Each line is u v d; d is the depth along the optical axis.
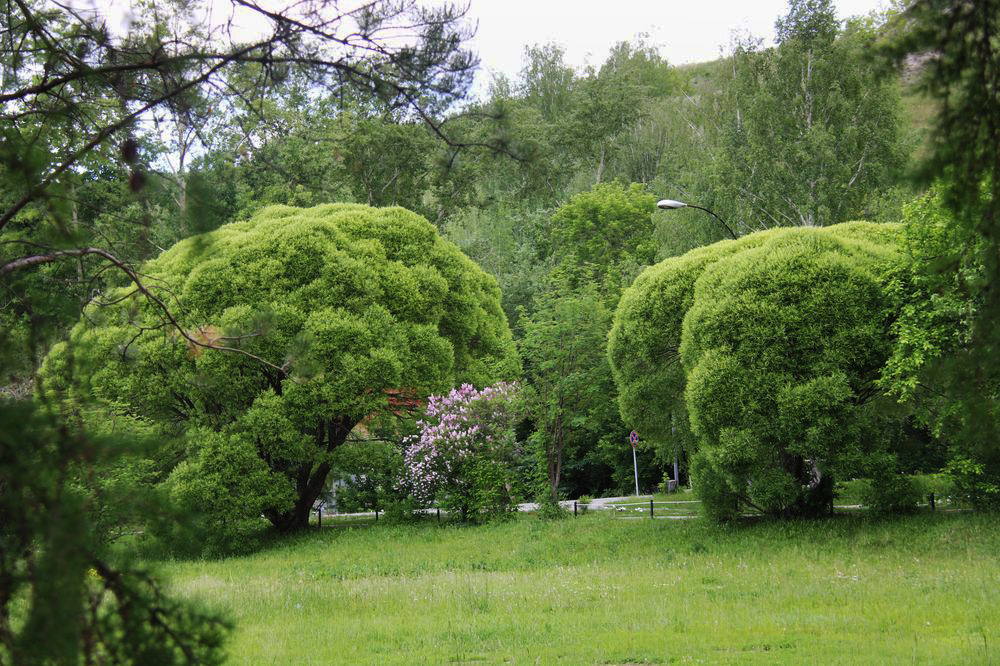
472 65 5.98
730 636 11.37
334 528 28.89
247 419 25.48
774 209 44.47
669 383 26.16
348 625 13.34
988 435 6.52
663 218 48.88
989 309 6.10
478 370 31.75
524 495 31.27
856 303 20.69
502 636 12.12
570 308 28.72
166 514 4.70
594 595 15.34
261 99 6.24
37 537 3.96
